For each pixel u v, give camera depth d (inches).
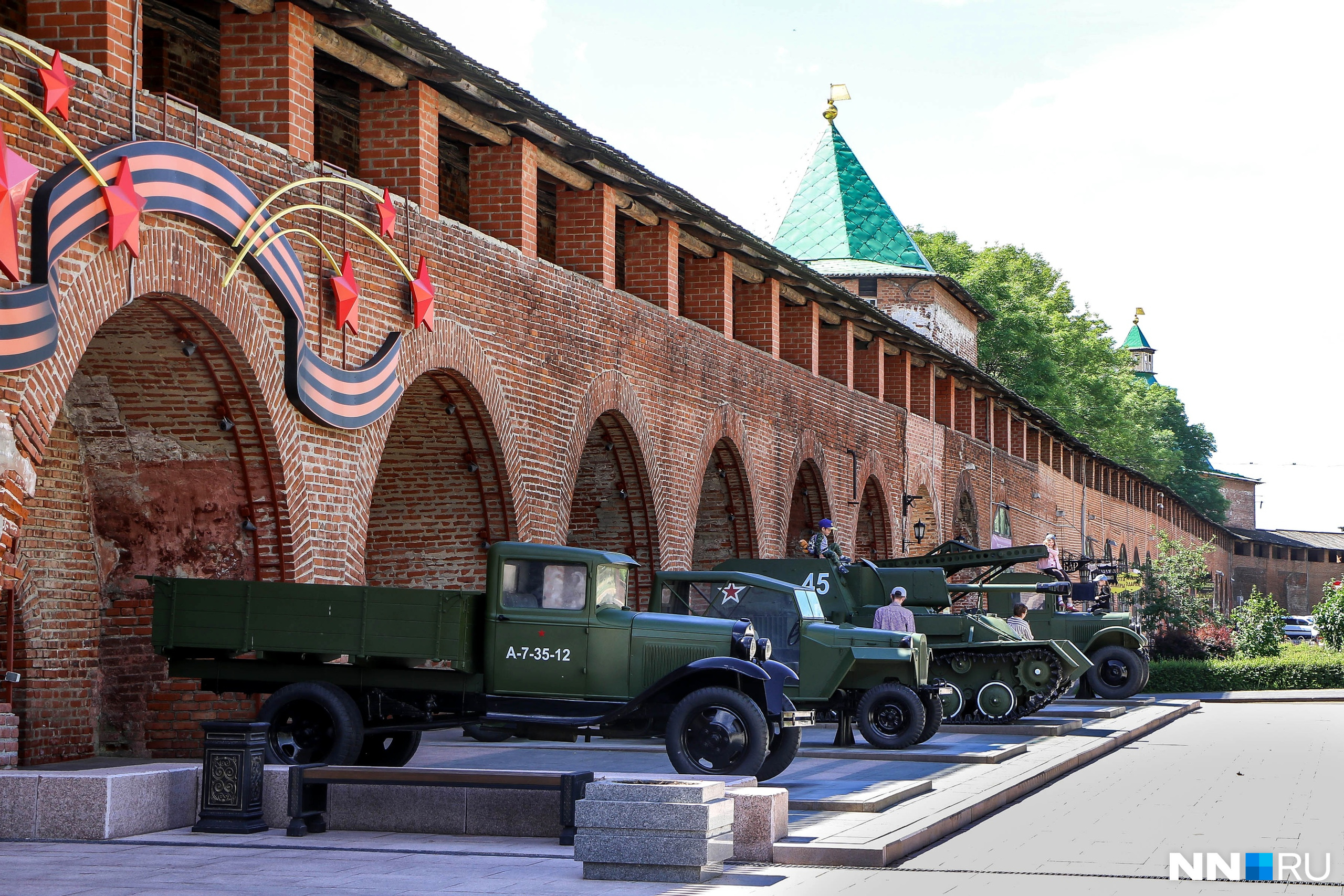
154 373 508.1
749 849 376.2
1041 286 2588.6
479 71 618.2
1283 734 864.3
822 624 644.7
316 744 489.4
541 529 707.4
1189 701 1163.3
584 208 782.5
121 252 440.5
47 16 446.9
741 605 634.8
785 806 393.4
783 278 1032.2
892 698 652.7
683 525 873.5
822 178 1862.7
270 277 510.3
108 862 358.3
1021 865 376.8
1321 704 1230.9
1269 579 4554.6
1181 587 1796.3
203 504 531.2
